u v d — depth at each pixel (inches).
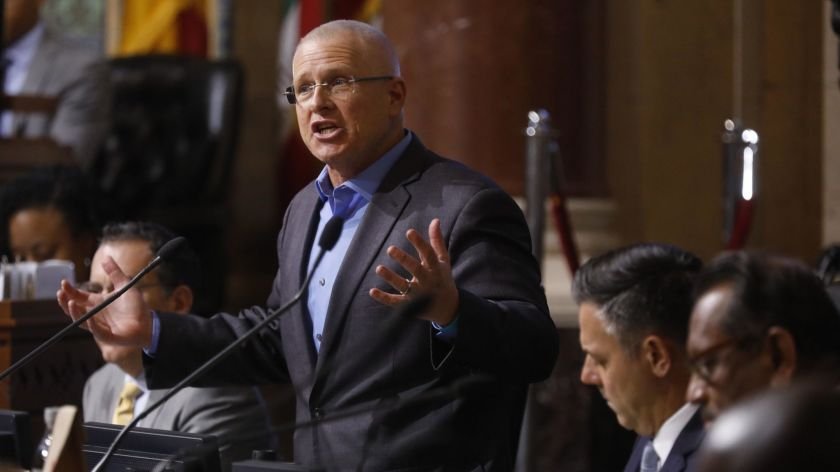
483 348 359.9
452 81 773.9
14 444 329.1
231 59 1126.4
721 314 254.4
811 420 132.8
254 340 431.5
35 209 596.7
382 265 370.6
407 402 287.6
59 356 511.2
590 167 802.8
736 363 252.2
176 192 1065.5
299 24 1175.6
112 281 413.1
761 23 806.5
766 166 806.5
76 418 291.9
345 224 410.3
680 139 808.9
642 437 363.9
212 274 1057.5
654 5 802.8
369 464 388.8
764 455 132.5
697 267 331.6
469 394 391.5
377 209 402.6
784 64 807.1
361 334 394.6
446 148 774.5
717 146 810.2
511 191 764.6
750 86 808.3
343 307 397.1
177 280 472.1
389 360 391.9
